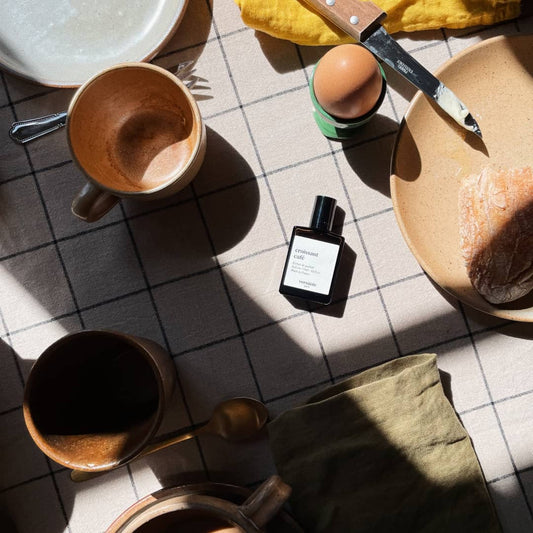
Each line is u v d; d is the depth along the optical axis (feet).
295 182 2.12
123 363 2.10
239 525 1.83
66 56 2.09
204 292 2.13
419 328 2.10
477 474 2.02
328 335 2.11
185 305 2.13
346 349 2.11
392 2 2.03
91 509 2.13
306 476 2.01
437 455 2.02
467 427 2.09
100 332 1.86
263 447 2.11
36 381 1.86
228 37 2.12
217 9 2.12
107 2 2.08
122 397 2.09
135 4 2.08
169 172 2.09
